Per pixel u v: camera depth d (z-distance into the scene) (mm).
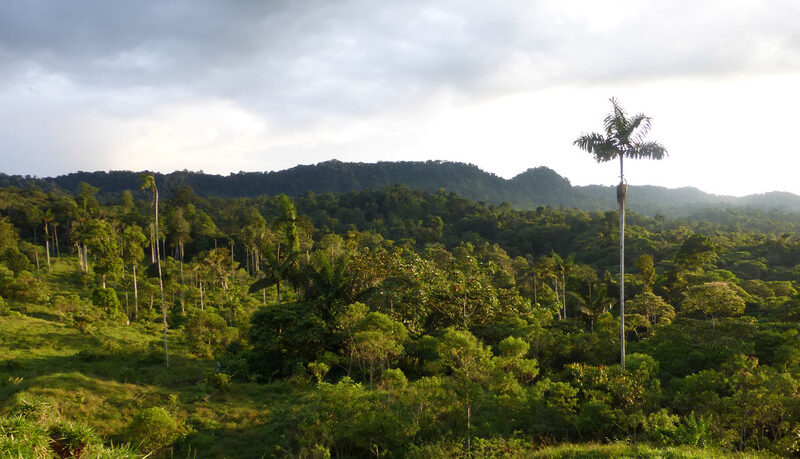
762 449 12930
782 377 14242
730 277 48688
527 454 12156
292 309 28922
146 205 110875
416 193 154500
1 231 60531
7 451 4574
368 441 14742
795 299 38125
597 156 21688
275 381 25922
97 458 5055
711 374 16000
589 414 14555
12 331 30297
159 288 48531
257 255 74312
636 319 35250
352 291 32281
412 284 32469
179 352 30922
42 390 18688
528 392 16547
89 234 54719
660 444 11898
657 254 69812
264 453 15883
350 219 130375
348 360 27109
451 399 15758
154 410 15992
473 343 17438
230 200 139500
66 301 40406
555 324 35594
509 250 99562
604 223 94875
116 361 27125
